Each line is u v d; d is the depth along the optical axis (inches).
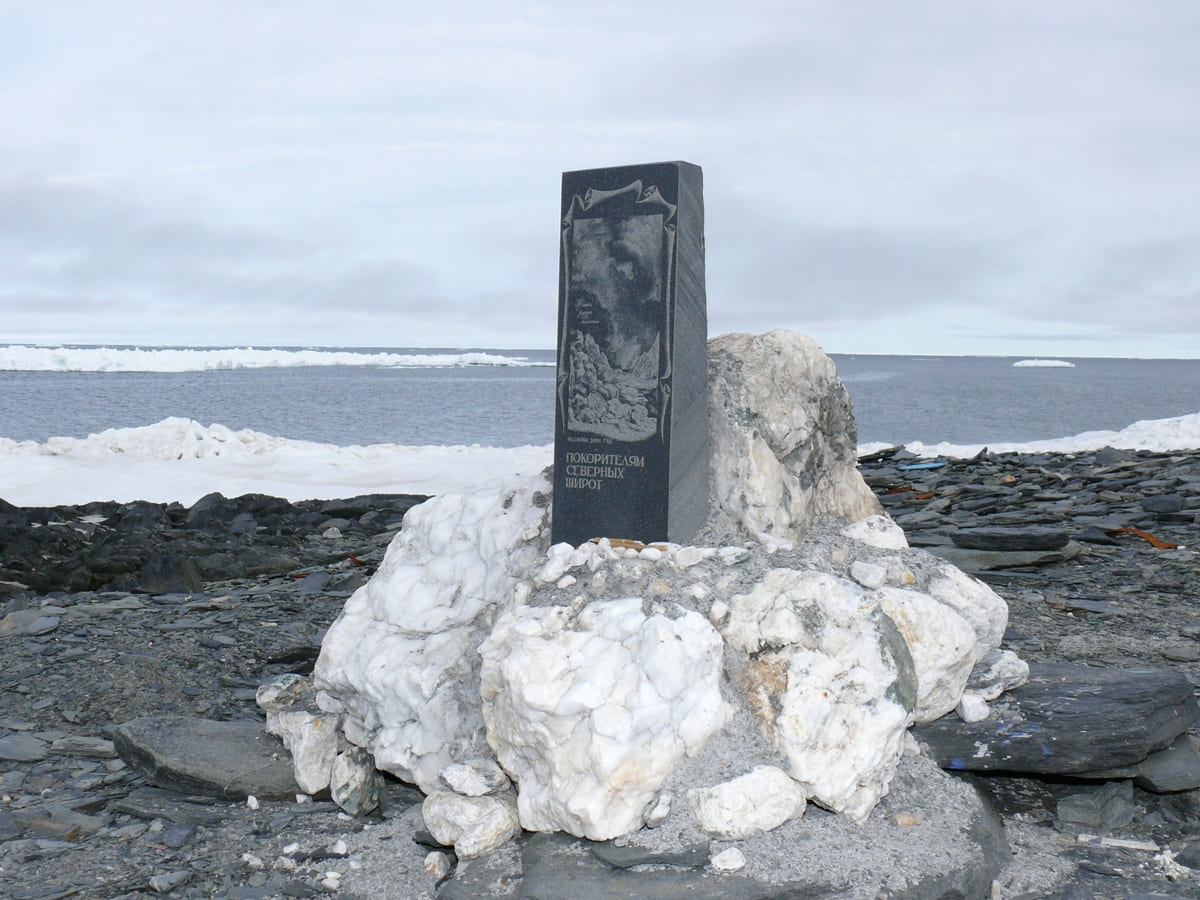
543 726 148.3
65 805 178.4
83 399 1999.3
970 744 172.7
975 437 1498.5
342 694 188.5
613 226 187.2
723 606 165.2
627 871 137.6
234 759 187.5
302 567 385.4
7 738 208.4
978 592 186.1
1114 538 400.2
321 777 181.5
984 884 143.1
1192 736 198.4
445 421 1598.2
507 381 3459.6
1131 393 3223.4
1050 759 169.0
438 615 190.5
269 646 273.4
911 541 387.2
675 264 181.5
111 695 233.0
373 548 421.1
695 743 149.5
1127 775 169.9
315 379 3393.2
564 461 192.1
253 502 500.1
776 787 145.6
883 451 709.3
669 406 181.8
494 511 203.8
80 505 501.7
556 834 148.5
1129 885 145.9
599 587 172.2
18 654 259.3
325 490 588.1
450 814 154.0
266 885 150.6
